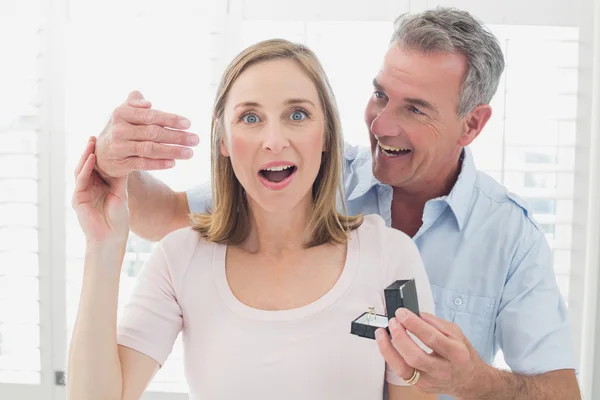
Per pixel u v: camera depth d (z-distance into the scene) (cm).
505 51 175
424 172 126
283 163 98
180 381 187
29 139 186
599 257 177
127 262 186
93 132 182
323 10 175
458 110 123
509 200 135
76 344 101
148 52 179
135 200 132
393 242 107
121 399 102
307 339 99
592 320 178
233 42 177
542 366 124
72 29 180
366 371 99
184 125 96
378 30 174
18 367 190
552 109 176
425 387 94
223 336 101
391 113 123
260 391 98
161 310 106
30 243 189
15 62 181
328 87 105
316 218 107
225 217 108
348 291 102
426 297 105
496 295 130
